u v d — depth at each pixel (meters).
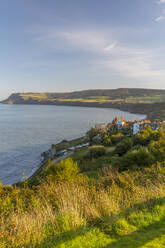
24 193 7.66
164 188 7.55
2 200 6.98
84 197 6.35
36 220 5.07
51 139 86.19
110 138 58.16
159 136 36.31
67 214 5.22
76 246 4.09
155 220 5.23
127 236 4.48
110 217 5.33
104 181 8.78
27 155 59.19
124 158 16.16
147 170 11.11
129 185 7.83
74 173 11.30
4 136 90.00
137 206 6.11
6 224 4.96
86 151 43.16
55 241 4.33
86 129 118.25
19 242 4.29
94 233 4.58
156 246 4.00
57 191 7.04
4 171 44.75
